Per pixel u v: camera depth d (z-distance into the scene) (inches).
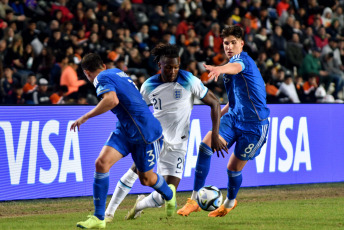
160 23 1560.0
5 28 1336.1
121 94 592.4
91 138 925.8
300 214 746.2
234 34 693.3
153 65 1443.2
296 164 1092.5
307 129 1102.4
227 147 701.3
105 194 609.9
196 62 1441.9
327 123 1125.7
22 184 866.8
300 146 1095.0
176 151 688.4
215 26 1600.6
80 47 1379.2
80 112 915.4
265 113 687.7
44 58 1347.2
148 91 685.3
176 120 680.4
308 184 1131.9
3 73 1279.5
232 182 705.0
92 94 1366.9
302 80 1669.5
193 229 605.3
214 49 1595.7
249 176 1049.5
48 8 1482.5
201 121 1000.9
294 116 1085.8
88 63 609.9
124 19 1560.0
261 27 1712.6
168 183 685.9
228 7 1795.0
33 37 1360.7
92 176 926.4
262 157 1058.1
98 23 1464.1
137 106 598.5
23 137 867.4
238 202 893.2
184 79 674.2
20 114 864.3
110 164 604.7
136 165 619.5
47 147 887.7
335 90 1722.4
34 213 788.0
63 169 901.2
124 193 676.7
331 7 2017.7
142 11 1659.7
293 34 1690.5
